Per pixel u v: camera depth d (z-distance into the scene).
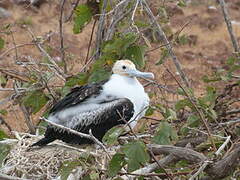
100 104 10.97
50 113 11.20
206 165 9.74
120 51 11.80
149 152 10.11
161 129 10.19
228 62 12.27
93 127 10.92
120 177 9.61
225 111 12.34
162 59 12.90
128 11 12.52
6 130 15.68
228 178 10.35
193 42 24.39
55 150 10.80
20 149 10.94
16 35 21.97
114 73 11.43
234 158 9.91
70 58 15.10
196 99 11.37
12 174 10.54
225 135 11.44
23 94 12.84
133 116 10.98
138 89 11.25
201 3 28.45
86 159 9.66
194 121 11.22
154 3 13.88
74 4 14.29
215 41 25.05
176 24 23.06
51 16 24.19
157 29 12.74
